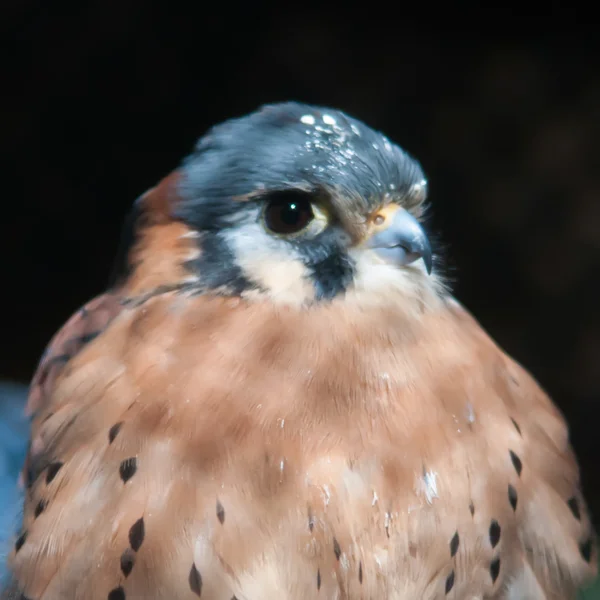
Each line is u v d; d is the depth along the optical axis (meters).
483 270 2.36
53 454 1.45
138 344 1.45
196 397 1.44
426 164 2.37
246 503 1.44
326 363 1.45
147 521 1.44
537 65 2.41
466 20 2.43
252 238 1.45
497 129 2.38
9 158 2.35
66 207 2.38
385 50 2.40
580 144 2.36
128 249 1.47
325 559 1.44
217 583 1.44
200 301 1.45
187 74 2.34
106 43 2.31
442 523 1.44
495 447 1.45
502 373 1.46
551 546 1.46
